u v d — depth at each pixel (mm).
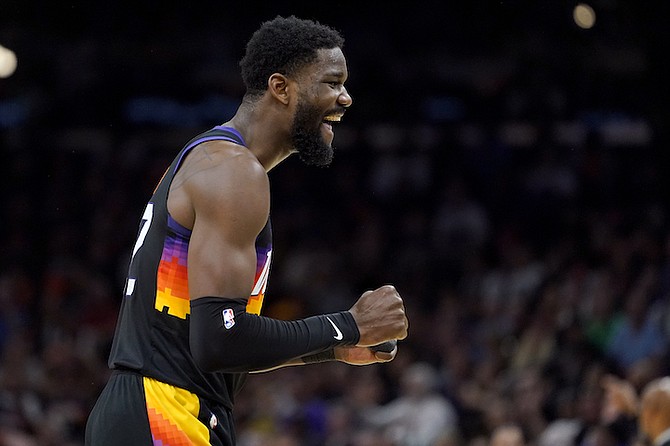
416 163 36906
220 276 8156
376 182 37188
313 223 36656
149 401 8508
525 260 31312
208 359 8133
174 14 38219
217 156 8562
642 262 27797
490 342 27109
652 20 30078
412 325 30656
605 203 33562
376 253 35188
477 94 36844
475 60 37094
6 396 26688
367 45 37000
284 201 37375
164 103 39844
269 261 8867
